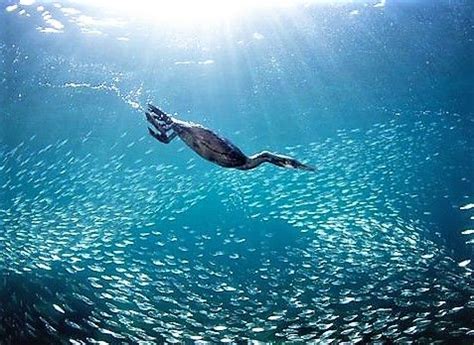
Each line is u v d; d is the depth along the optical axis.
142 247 10.39
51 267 9.71
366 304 8.80
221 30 17.09
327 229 10.66
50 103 14.48
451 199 11.30
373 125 14.05
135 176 12.41
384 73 15.91
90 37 16.42
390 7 18.25
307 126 14.17
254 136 13.80
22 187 11.99
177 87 15.24
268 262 9.91
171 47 16.39
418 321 8.38
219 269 9.82
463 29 17.45
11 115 14.06
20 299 8.92
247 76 15.73
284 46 16.73
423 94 15.30
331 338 8.16
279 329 8.41
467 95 14.96
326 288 9.22
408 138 13.53
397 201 11.39
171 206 11.49
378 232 10.51
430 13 18.14
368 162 12.75
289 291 9.22
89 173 12.45
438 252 9.90
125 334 8.34
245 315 8.74
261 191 11.91
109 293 9.20
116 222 11.01
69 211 11.32
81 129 13.69
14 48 15.98
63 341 8.20
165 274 9.69
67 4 17.73
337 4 18.52
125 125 13.92
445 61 16.36
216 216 11.18
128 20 17.22
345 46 16.95
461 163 12.48
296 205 11.43
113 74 15.37
